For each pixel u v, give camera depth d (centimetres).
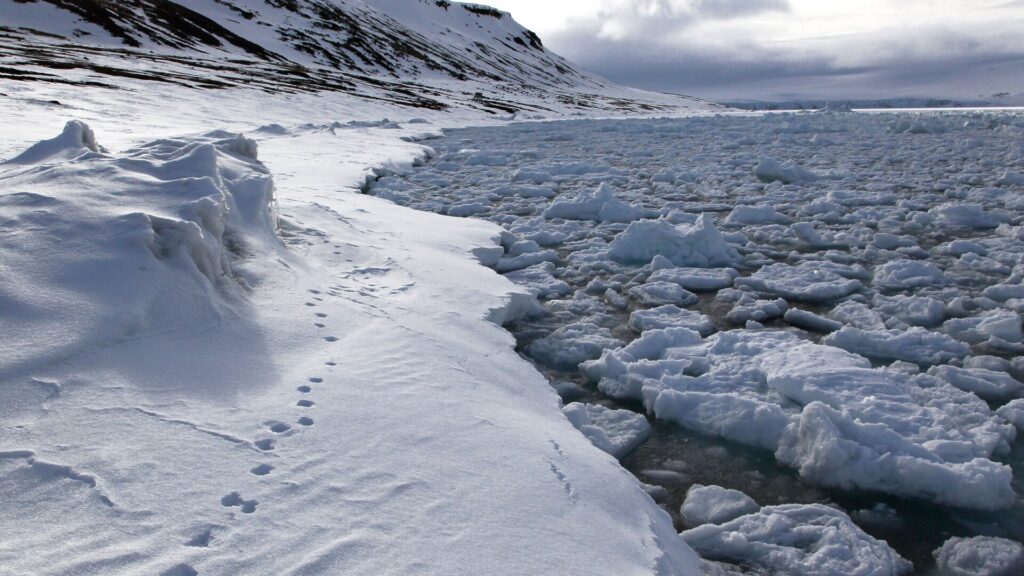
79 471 207
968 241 683
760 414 338
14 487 198
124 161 405
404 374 308
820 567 245
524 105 4856
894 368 405
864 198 944
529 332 485
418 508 212
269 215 458
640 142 1883
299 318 351
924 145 1597
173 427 237
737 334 449
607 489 246
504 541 201
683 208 934
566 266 671
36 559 172
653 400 370
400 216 712
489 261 643
